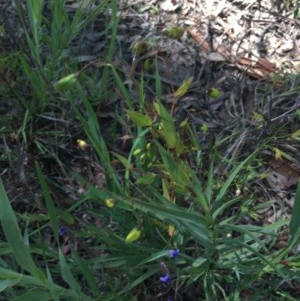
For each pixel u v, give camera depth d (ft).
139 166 2.68
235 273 2.64
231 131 3.39
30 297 2.05
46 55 3.49
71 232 2.71
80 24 3.41
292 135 3.12
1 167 3.19
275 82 3.63
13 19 3.69
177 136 2.27
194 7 4.02
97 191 2.49
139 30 3.88
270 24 3.98
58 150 3.26
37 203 2.83
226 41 3.88
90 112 2.70
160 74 3.66
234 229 2.48
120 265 2.62
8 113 3.28
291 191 3.26
